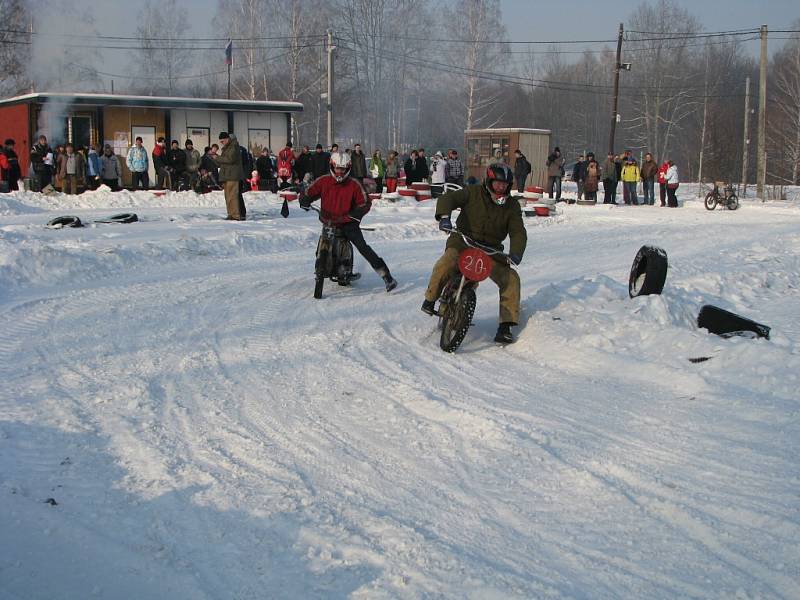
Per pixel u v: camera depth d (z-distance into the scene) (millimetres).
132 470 5031
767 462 5055
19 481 4836
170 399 6355
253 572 3895
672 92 80438
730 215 26344
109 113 31188
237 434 5645
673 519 4395
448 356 7812
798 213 28500
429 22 63656
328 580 3814
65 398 6293
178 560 4004
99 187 26203
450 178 29672
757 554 4012
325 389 6680
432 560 3979
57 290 10695
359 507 4559
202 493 4719
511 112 88500
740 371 6824
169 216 20000
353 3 61875
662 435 5582
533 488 4805
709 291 11352
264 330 8688
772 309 10172
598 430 5703
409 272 12688
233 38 60344
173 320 9039
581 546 4125
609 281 9797
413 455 5309
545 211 23812
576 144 90875
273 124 33375
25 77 57312
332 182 10555
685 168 77000
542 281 12297
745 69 88625
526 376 7109
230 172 19219
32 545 4125
